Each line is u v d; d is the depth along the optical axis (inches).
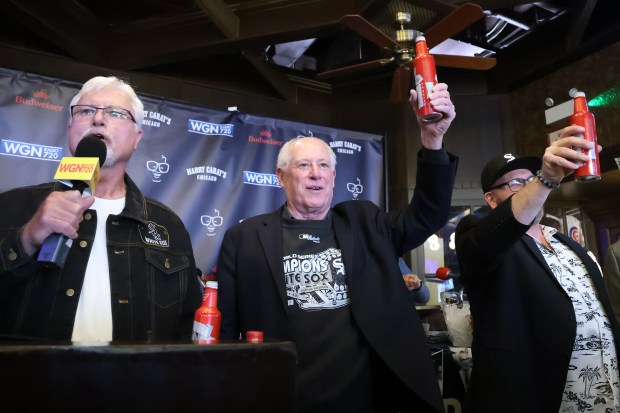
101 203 54.7
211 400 23.6
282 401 25.6
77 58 146.9
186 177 116.3
